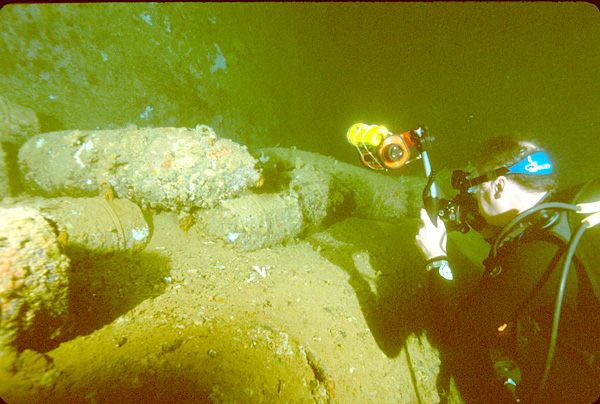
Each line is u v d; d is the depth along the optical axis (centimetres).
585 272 101
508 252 112
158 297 164
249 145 648
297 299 194
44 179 213
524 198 115
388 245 315
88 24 378
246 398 122
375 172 454
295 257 248
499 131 970
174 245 222
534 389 121
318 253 269
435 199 147
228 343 145
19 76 316
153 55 457
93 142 209
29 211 116
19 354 105
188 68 516
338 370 158
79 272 164
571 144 823
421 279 274
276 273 217
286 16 806
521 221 113
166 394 111
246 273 208
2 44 307
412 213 438
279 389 133
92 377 111
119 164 209
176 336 140
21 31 321
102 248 182
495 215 125
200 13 544
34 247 108
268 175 319
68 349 121
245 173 228
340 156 935
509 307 104
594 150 783
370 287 236
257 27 700
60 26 352
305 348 159
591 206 103
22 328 106
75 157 206
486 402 162
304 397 136
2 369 101
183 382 118
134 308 152
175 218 243
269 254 241
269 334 158
